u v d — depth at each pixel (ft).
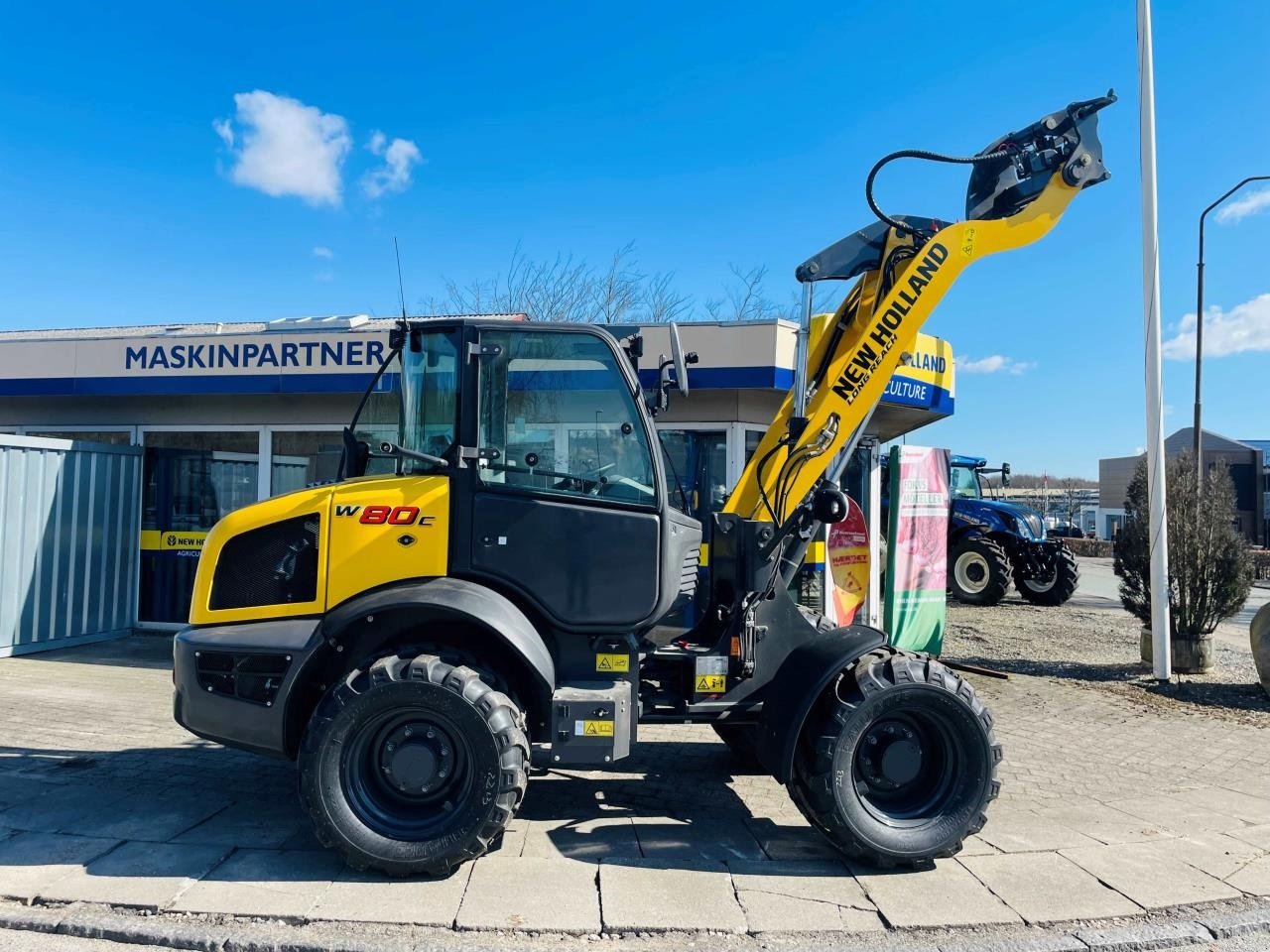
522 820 15.16
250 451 33.53
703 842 14.30
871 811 13.42
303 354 31.12
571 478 13.93
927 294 15.98
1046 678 27.89
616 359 14.17
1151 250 27.20
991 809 16.20
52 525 30.17
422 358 14.30
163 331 44.04
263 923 11.34
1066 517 219.61
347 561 13.42
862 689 13.33
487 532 13.58
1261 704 24.82
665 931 11.27
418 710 12.61
